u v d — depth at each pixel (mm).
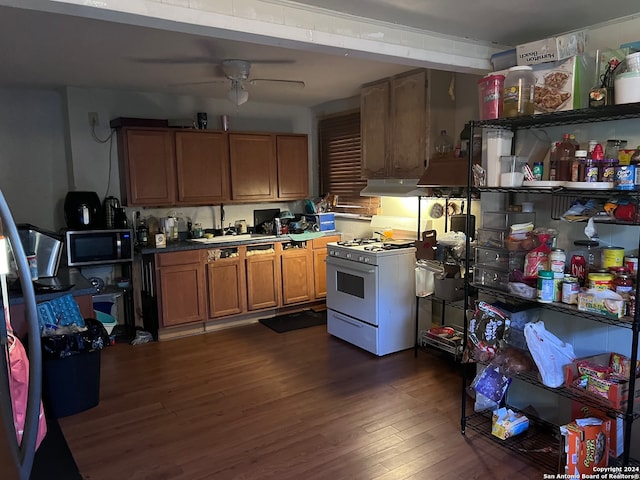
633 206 1993
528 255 2402
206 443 2625
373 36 2465
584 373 2186
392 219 4566
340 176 5414
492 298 2939
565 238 2529
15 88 4344
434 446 2551
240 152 4961
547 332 2365
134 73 3842
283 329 4645
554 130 2576
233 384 3396
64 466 2430
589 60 2250
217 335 4531
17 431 1134
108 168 4594
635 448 2334
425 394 3178
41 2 1691
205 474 2340
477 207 3627
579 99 2254
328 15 2303
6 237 1039
